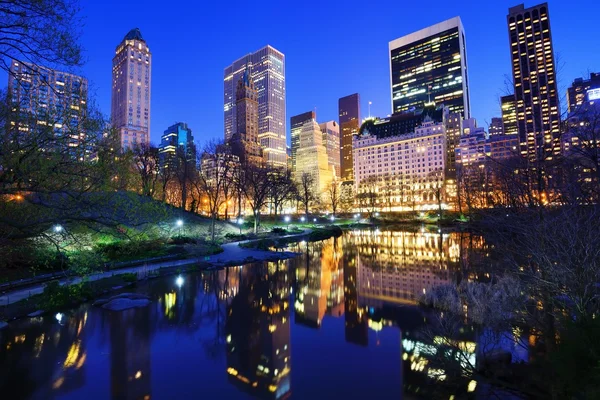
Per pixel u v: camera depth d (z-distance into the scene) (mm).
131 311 20438
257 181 69688
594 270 7766
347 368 13805
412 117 188250
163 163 77500
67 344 15750
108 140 15961
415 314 20438
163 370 13602
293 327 18797
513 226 10109
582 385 6547
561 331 8609
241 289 26812
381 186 175875
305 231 76938
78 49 11945
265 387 12242
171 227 44500
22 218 15188
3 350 15016
